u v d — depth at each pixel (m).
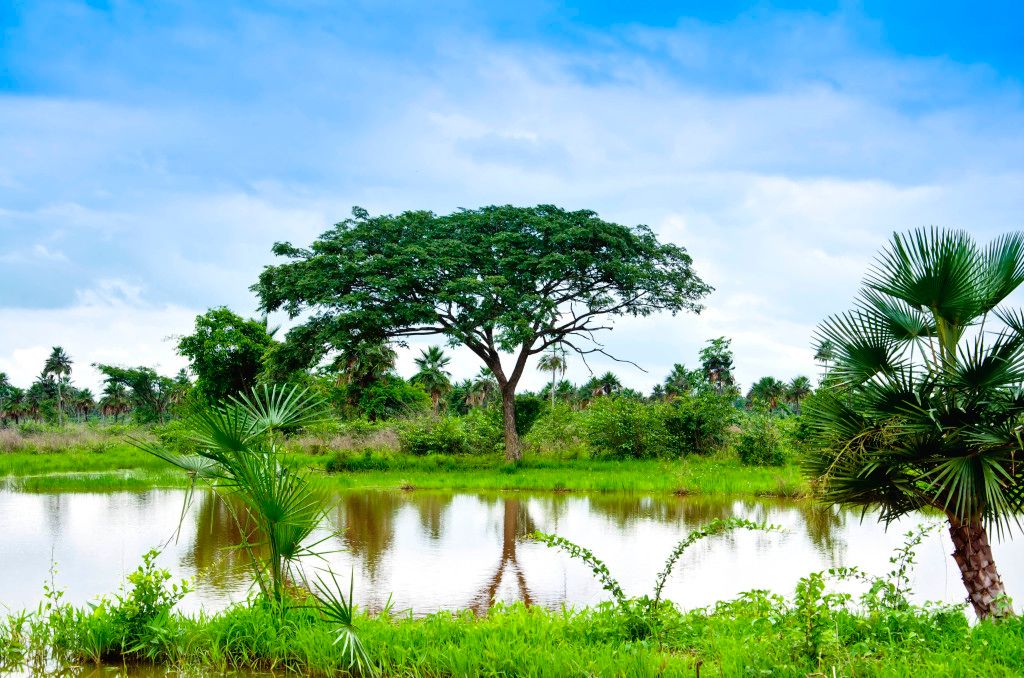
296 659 6.90
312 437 31.89
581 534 14.22
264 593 7.64
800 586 6.68
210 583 10.24
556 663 6.14
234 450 7.31
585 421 30.69
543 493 21.12
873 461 7.36
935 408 7.17
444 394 67.62
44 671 6.94
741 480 21.83
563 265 28.81
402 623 7.37
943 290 7.44
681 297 31.48
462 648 6.58
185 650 7.12
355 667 6.63
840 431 7.67
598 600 9.47
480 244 29.98
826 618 6.30
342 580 10.52
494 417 32.75
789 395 68.56
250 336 44.03
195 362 43.69
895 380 7.35
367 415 45.91
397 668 6.54
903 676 5.61
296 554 7.78
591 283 31.03
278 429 7.93
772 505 18.33
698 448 28.56
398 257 28.25
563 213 30.98
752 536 13.90
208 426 7.24
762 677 5.78
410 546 13.08
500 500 19.58
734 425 30.11
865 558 11.84
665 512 17.23
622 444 28.88
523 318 28.17
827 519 16.02
